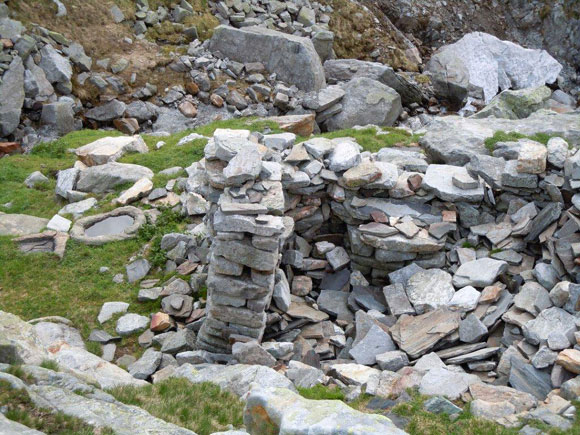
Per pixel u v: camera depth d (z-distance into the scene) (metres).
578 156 15.29
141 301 14.80
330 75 30.02
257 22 31.94
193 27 30.33
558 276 13.88
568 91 34.84
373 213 15.73
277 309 14.20
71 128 25.38
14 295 14.88
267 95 27.81
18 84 24.69
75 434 7.65
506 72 34.09
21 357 9.48
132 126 25.61
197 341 13.42
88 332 13.98
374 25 35.06
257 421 6.95
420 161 17.27
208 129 22.05
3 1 26.66
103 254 16.11
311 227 16.44
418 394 11.23
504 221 15.66
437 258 15.32
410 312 14.12
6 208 18.16
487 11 38.62
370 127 21.03
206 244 15.86
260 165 13.80
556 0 37.56
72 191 18.34
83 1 28.94
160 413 9.54
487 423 10.10
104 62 27.59
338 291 15.42
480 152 17.20
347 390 11.71
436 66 32.75
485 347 12.84
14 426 7.15
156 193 17.81
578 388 10.80
